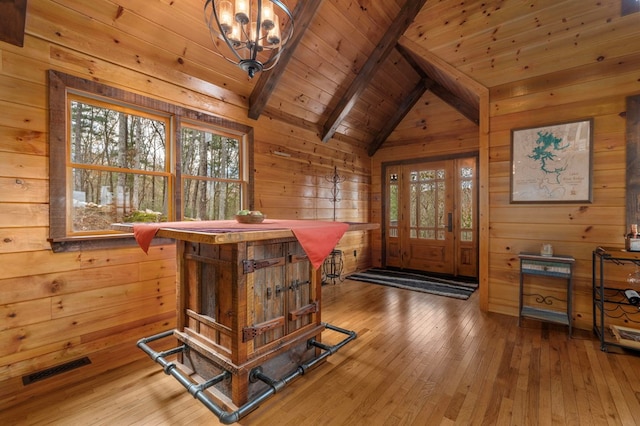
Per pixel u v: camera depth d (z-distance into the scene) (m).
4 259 1.91
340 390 1.88
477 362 2.21
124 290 2.44
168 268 2.71
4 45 1.90
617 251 2.38
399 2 3.50
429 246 5.29
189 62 2.82
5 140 1.91
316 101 4.12
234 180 3.36
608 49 2.68
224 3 1.71
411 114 5.37
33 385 1.89
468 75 3.34
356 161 5.41
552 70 2.92
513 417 1.62
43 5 2.02
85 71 2.22
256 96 3.39
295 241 2.03
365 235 5.67
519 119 3.11
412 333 2.73
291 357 2.04
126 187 2.55
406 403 1.75
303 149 4.25
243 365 1.67
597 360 2.23
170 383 1.94
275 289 1.90
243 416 1.63
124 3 2.24
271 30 1.74
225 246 1.75
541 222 3.02
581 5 2.73
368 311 3.33
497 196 3.25
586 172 2.79
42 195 2.04
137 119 2.61
